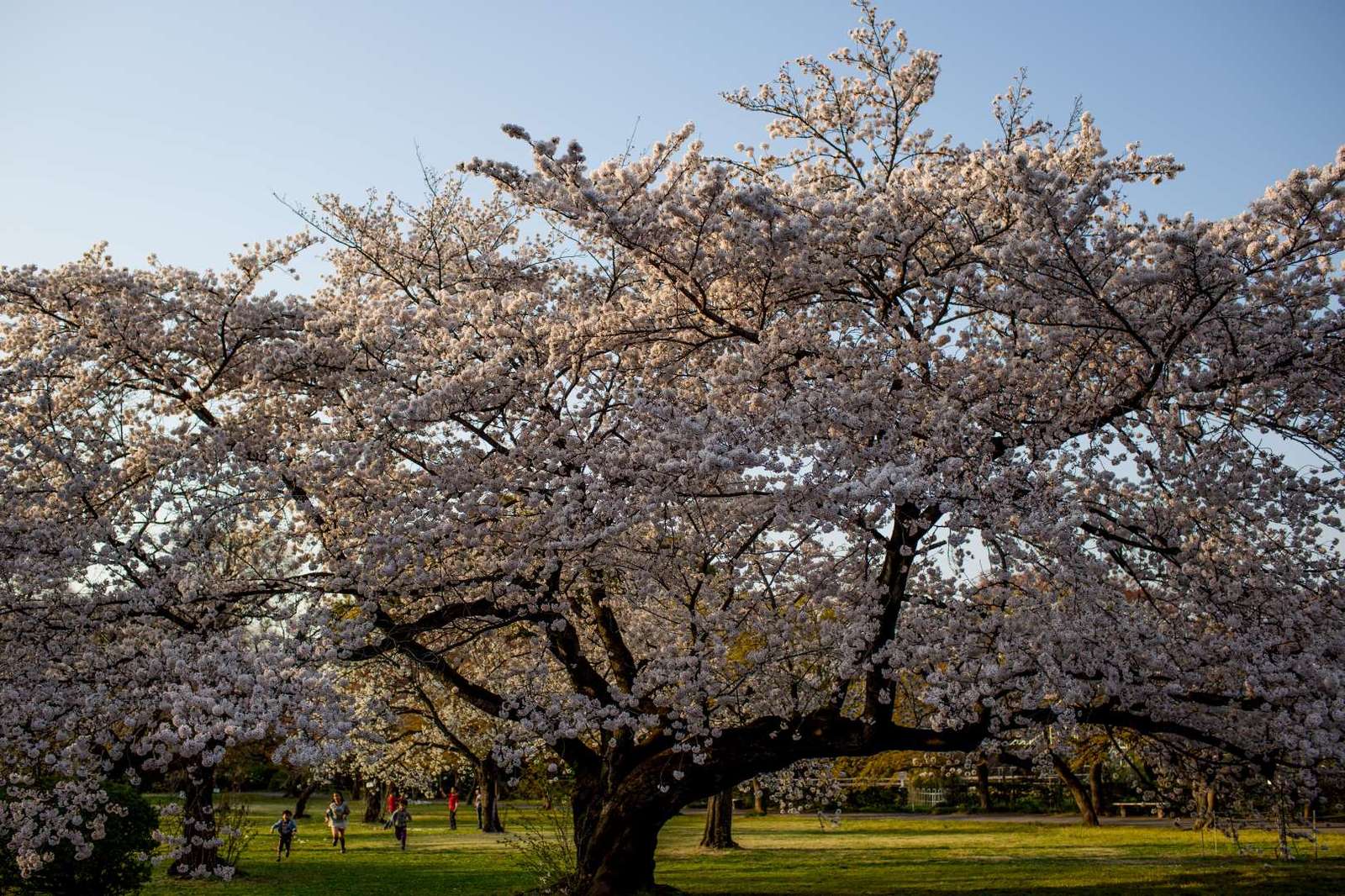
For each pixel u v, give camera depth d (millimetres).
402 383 10719
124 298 10680
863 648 10484
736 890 14859
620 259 12875
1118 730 14508
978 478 9562
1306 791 12945
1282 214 9438
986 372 10250
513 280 14805
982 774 36625
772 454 9172
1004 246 9875
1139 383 10844
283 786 51656
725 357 10688
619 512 9422
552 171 9750
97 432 10312
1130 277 9453
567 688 14430
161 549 9328
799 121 13258
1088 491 10078
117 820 12188
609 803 12156
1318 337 9648
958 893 14109
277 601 10133
